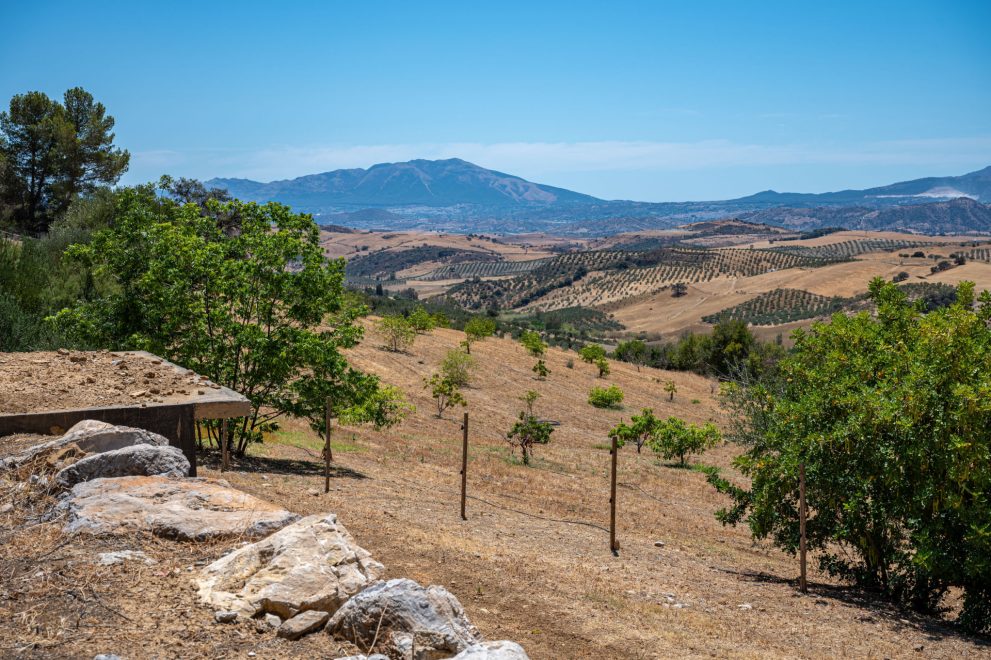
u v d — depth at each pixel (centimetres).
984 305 1235
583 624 790
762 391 1582
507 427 3975
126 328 1722
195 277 1728
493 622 752
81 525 600
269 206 1830
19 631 433
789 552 1377
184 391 1054
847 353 1368
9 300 2283
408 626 464
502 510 1625
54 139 5878
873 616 1078
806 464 1284
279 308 1825
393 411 2045
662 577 1169
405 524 1168
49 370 1123
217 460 1606
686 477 2983
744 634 884
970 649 946
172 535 605
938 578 1173
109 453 736
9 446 833
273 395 1795
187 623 468
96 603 477
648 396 6038
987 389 1052
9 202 5884
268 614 491
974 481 1092
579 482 2505
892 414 1134
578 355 7962
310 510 1132
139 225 1783
